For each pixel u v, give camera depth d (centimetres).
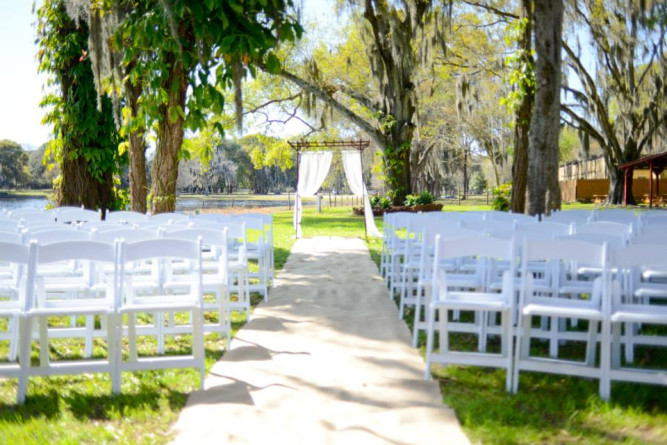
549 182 1009
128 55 796
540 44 1009
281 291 738
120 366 375
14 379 409
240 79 746
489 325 499
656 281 542
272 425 318
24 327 361
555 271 465
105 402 359
